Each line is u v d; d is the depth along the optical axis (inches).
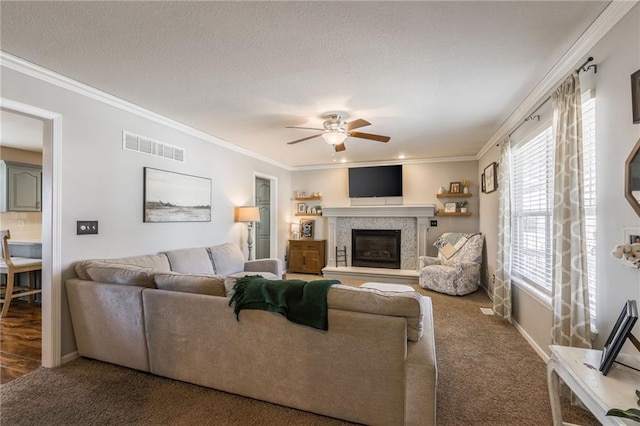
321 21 69.5
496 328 130.6
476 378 90.4
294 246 257.3
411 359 64.7
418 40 76.9
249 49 81.4
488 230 188.4
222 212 180.1
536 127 111.0
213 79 99.0
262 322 76.2
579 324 76.6
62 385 85.9
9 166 189.2
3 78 84.4
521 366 97.6
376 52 82.6
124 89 106.9
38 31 73.1
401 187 239.3
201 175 162.9
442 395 81.8
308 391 73.2
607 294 70.0
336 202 261.7
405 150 207.0
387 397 66.7
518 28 71.9
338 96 112.7
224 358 80.8
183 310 84.1
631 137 62.1
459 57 85.2
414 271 230.7
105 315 94.4
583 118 82.3
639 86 58.9
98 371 93.1
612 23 66.7
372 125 148.6
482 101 117.3
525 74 95.2
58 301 97.1
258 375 77.7
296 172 271.1
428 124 147.0
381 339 66.3
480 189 215.5
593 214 79.6
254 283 79.2
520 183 132.2
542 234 109.7
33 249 172.2
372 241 252.5
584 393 48.0
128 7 64.6
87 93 105.6
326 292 71.5
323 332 70.8
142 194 128.5
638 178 58.9
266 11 65.9
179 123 144.5
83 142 105.1
